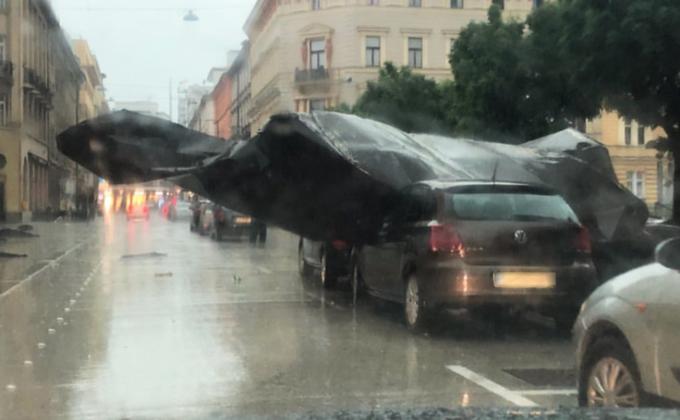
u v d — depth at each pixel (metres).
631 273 5.35
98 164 12.50
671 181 20.77
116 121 12.40
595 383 5.34
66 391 6.89
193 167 12.13
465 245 8.95
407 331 9.84
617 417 2.81
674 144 17.02
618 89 15.61
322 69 36.91
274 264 20.09
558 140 13.49
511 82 19.08
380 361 8.07
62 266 19.62
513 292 8.87
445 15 41.03
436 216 9.28
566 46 15.63
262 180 11.92
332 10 38.06
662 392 4.75
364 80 37.94
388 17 39.47
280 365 7.90
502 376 7.42
